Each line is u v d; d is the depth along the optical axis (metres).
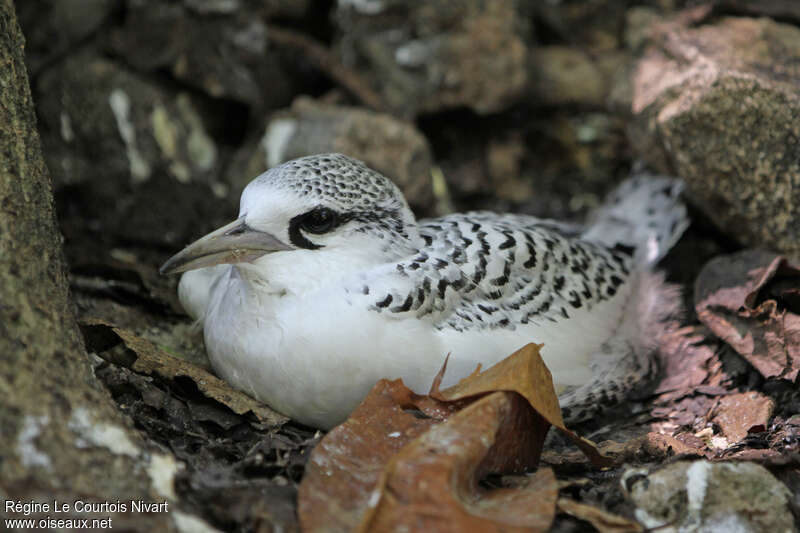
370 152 14.02
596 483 8.29
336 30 16.14
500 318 9.19
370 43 15.34
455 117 15.99
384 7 15.16
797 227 11.25
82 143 14.16
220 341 9.11
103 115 14.23
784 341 9.91
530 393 7.82
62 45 14.36
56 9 14.30
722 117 11.02
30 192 8.45
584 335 9.80
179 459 7.73
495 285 9.27
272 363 8.65
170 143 14.64
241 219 8.56
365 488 7.30
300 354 8.54
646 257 11.70
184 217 13.98
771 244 11.48
